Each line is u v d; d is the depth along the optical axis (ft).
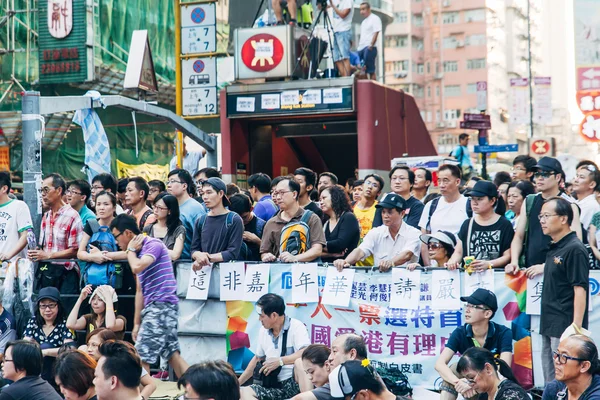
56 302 29.76
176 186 32.22
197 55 60.29
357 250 29.40
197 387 16.22
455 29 264.93
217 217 30.27
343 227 30.71
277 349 26.43
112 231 29.55
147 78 50.21
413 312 27.84
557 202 24.52
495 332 24.71
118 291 30.81
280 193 30.04
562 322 24.27
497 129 271.28
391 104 55.83
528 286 26.48
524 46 307.78
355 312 28.45
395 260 28.71
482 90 63.98
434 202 30.86
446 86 267.18
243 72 53.62
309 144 61.57
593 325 26.08
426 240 28.73
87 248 31.60
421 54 268.82
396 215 28.99
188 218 32.04
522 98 115.55
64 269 31.99
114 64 92.73
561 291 24.43
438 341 27.58
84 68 86.28
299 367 25.52
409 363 27.81
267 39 52.95
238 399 16.60
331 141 60.90
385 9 148.15
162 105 107.24
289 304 29.14
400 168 32.60
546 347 25.59
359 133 51.78
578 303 23.94
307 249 29.58
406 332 27.89
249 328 29.63
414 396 27.58
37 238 32.58
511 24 292.61
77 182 33.71
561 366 20.31
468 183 38.32
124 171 84.48
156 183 37.32
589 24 64.39
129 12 95.96
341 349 22.11
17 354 22.48
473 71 264.11
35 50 88.38
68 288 31.91
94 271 30.55
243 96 53.31
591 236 28.07
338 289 28.58
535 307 26.32
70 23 86.07
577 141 264.52
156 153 106.11
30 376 22.58
